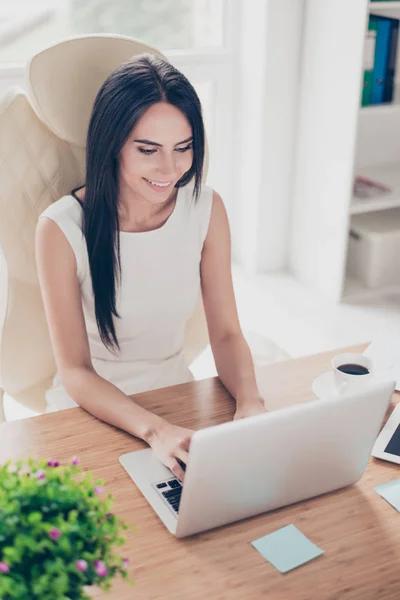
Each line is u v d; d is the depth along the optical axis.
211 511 0.98
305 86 3.14
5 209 1.58
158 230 1.54
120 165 1.39
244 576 0.93
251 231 3.47
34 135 1.58
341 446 1.02
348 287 3.34
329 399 0.98
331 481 1.07
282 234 3.49
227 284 1.63
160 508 1.04
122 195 1.47
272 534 1.00
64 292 1.46
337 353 1.46
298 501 1.06
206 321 1.80
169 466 1.12
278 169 3.32
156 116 1.31
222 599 0.90
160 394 1.33
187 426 1.24
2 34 2.84
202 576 0.93
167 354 1.72
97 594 0.90
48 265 1.45
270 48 3.06
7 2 2.80
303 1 3.03
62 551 0.69
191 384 1.38
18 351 1.67
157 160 1.35
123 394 1.31
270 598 0.90
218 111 3.35
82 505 0.75
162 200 1.42
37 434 1.21
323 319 3.10
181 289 1.63
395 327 3.03
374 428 1.04
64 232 1.45
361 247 3.31
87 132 1.41
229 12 3.17
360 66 2.79
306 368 1.41
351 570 0.94
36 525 0.69
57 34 2.94
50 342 1.71
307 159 3.23
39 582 0.67
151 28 3.11
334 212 3.12
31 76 1.48
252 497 1.00
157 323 1.65
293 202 3.40
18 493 0.72
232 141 3.44
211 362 2.69
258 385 1.35
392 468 1.14
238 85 3.30
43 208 1.62
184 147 1.38
